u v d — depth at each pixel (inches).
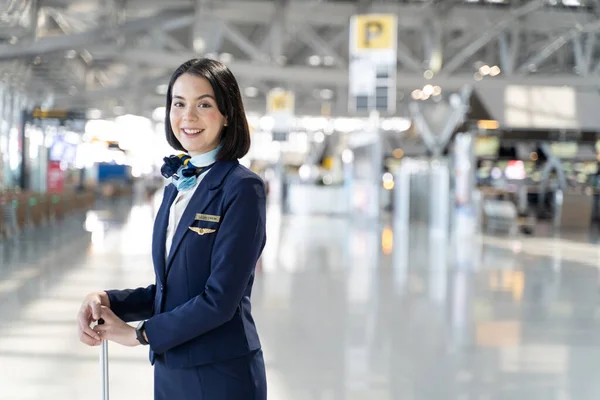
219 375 67.3
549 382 186.7
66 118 869.2
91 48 760.3
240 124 72.1
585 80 879.1
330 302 299.1
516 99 672.4
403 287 345.4
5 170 853.2
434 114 802.2
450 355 213.2
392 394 173.3
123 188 1608.0
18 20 539.8
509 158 933.2
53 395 165.6
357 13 852.6
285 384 179.6
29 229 622.8
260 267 409.7
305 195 1126.4
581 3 885.8
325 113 1325.0
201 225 67.2
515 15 833.5
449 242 605.6
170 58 789.2
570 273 409.7
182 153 76.5
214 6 791.1
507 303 306.0
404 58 884.6
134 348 211.9
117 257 430.9
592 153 908.0
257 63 829.8
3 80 789.9
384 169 1221.1
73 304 277.9
